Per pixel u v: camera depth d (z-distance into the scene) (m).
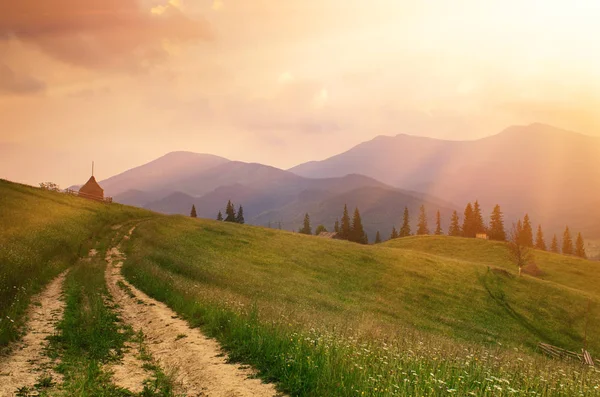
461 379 9.38
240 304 18.84
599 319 53.75
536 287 62.00
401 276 59.53
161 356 12.87
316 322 16.69
